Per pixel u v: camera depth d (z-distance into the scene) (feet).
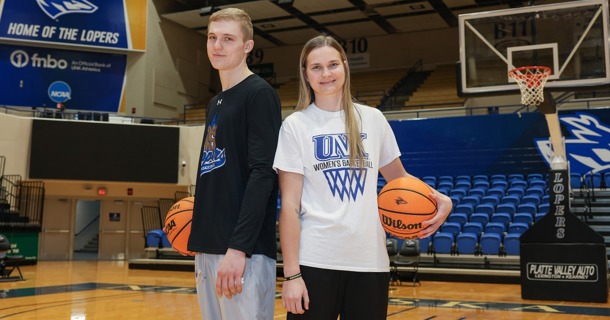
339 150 6.27
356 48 66.64
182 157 48.91
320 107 6.57
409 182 6.77
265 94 6.46
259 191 6.03
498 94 26.17
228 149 6.46
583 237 23.11
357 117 6.54
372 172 6.41
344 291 6.14
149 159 47.85
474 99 50.06
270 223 6.55
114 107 53.01
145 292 26.35
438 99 53.98
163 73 56.49
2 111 50.01
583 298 22.89
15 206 45.16
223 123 6.55
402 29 63.67
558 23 25.66
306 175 6.28
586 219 33.68
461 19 27.43
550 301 23.22
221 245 6.27
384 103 55.57
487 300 23.62
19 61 50.75
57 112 48.39
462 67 27.02
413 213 6.50
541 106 24.45
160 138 48.37
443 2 55.52
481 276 30.86
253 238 5.95
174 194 51.34
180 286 29.12
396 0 54.95
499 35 26.66
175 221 7.27
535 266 23.84
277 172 6.43
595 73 24.49
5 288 27.22
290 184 6.22
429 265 33.12
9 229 41.81
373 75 63.87
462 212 36.22
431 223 6.49
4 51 50.42
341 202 6.14
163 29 56.85
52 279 31.96
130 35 53.62
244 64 6.85
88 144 46.73
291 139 6.31
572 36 25.26
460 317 19.10
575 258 23.15
